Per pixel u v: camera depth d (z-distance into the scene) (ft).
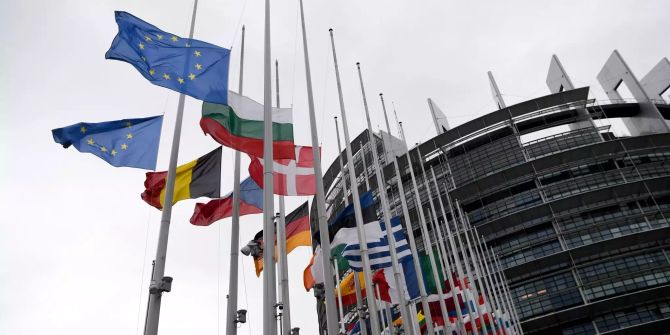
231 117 67.36
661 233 212.23
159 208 72.23
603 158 247.29
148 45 64.03
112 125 64.23
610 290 207.92
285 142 68.95
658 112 282.77
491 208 250.16
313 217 231.09
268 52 64.59
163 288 50.90
